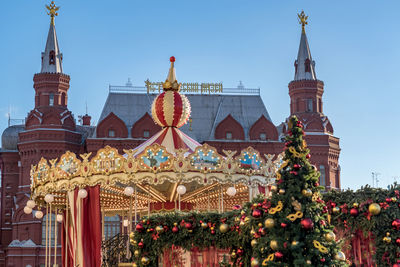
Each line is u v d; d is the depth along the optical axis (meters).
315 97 78.88
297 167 14.12
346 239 16.12
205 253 17.05
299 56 80.75
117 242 24.66
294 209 14.05
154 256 17.08
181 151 21.77
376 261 15.36
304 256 13.81
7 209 75.44
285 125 76.94
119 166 21.58
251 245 15.48
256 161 23.05
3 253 73.75
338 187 77.50
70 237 24.02
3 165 76.69
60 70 75.06
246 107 77.00
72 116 73.88
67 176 22.56
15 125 79.00
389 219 15.22
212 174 22.12
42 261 68.75
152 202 26.98
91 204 22.12
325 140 76.56
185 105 25.16
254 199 14.95
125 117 73.19
